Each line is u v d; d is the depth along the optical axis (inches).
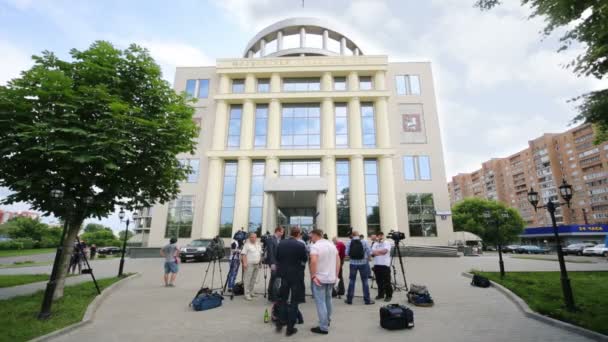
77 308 260.5
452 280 411.8
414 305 274.2
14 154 271.3
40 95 272.5
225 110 1155.9
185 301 301.0
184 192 1082.1
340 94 1137.4
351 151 1071.0
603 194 2347.4
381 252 295.6
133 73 344.2
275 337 193.6
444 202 1037.2
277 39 1439.5
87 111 292.5
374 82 1171.9
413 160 1085.1
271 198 903.1
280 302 204.8
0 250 1715.1
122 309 273.0
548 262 669.3
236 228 1010.7
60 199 273.0
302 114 1162.0
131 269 599.2
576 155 2581.2
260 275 477.4
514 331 202.4
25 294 333.4
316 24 1397.6
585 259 854.5
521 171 3181.6
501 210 1875.0
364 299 279.4
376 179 1078.4
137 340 193.9
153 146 331.0
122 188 317.4
